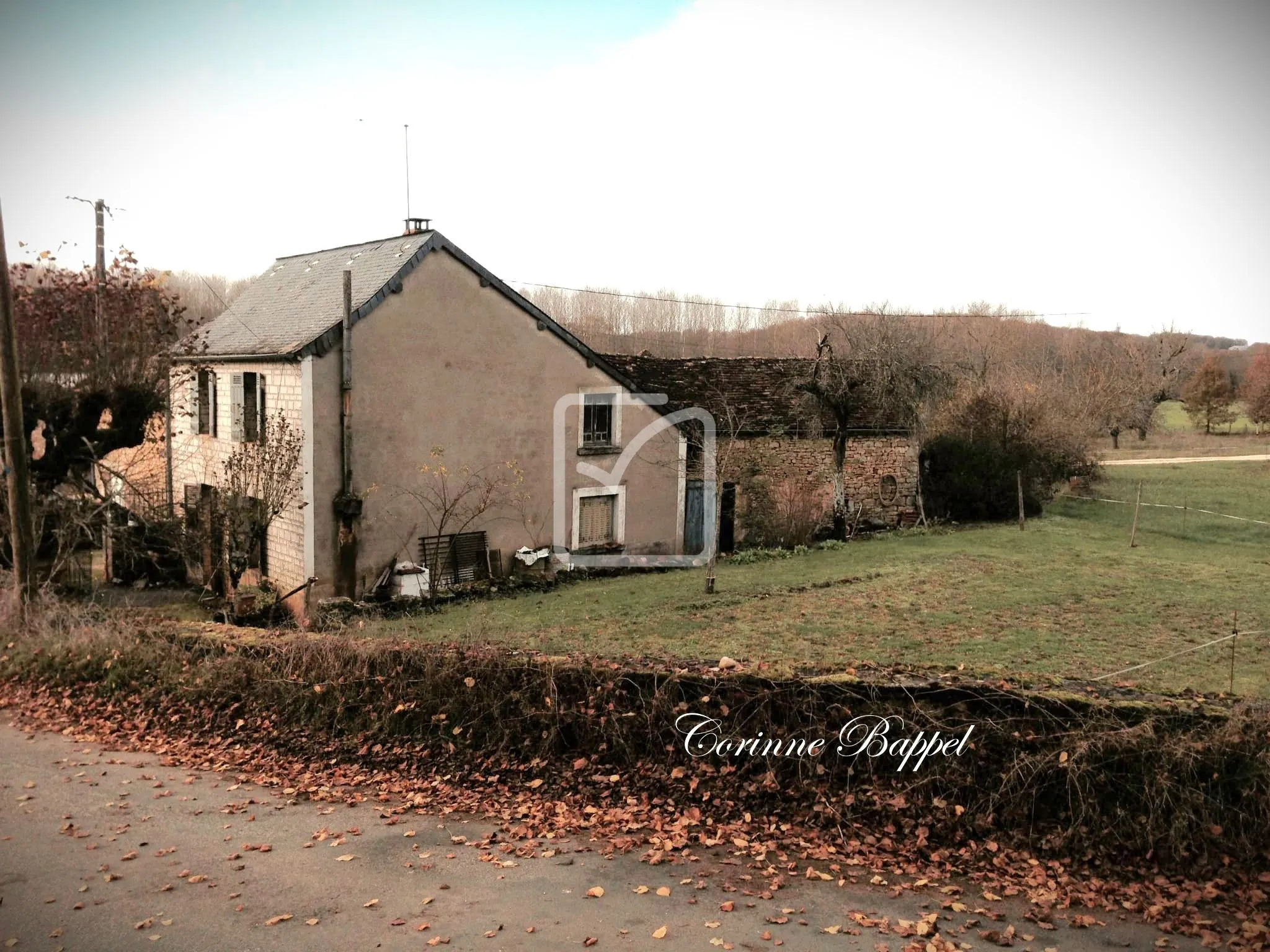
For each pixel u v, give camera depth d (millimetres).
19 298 15633
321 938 5465
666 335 53125
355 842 6969
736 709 7504
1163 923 5441
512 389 19484
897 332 32094
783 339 53375
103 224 23000
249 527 16672
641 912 5715
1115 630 13133
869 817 6797
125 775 8641
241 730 9570
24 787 8328
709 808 7207
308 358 16578
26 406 15570
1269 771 5992
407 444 17969
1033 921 5508
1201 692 6945
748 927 5492
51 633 12352
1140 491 22562
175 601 17688
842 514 23625
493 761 8219
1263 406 54250
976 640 12703
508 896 6000
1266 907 5535
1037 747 6566
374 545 17594
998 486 25828
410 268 17781
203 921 5719
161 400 17172
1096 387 43531
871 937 5340
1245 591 15805
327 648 9633
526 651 8945
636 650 12164
